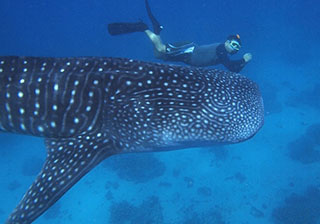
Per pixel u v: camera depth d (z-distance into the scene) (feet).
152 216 43.09
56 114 10.88
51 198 9.40
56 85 10.85
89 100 10.61
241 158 54.03
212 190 47.65
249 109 10.92
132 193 49.01
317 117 64.44
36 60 11.55
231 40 20.42
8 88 11.14
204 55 21.77
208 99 10.48
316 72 89.30
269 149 55.77
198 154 55.77
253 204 44.52
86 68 11.10
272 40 135.03
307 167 49.90
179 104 10.26
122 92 10.50
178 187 48.75
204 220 42.04
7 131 12.40
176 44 22.59
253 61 108.68
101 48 179.83
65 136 11.21
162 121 10.21
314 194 44.06
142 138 10.50
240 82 11.95
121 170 53.42
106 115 10.53
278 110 69.05
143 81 10.61
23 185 55.77
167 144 10.64
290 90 80.89
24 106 11.10
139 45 169.68
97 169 55.62
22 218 9.25
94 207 47.47
